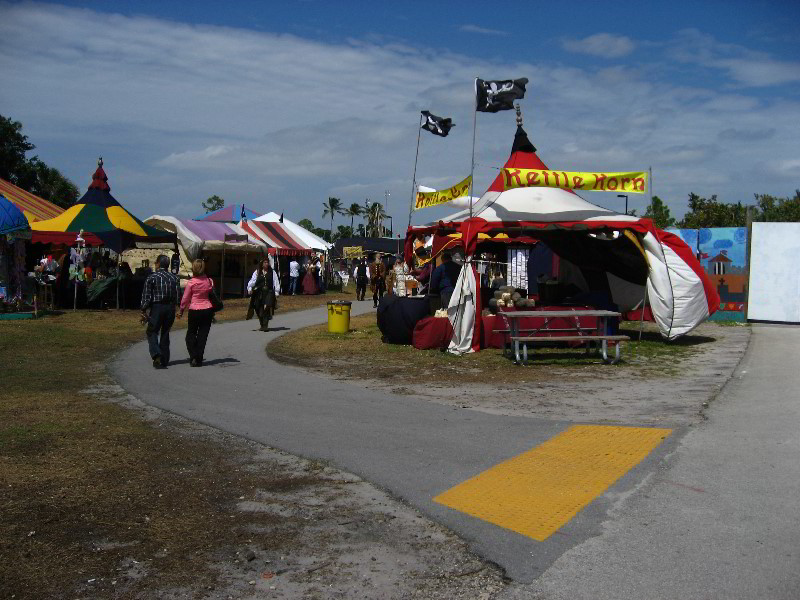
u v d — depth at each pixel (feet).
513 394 32.48
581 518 16.66
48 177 184.34
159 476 20.40
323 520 17.19
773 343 47.52
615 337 40.60
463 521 16.85
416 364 41.65
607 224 47.88
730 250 64.03
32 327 59.16
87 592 13.42
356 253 172.45
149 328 40.93
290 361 43.86
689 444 22.33
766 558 14.08
